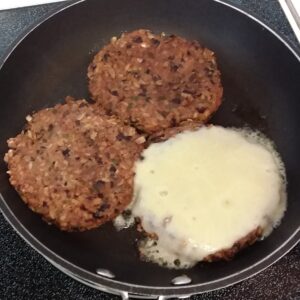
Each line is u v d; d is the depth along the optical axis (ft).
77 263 0.70
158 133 0.82
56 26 0.85
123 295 0.67
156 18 0.91
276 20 0.98
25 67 0.84
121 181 0.76
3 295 0.74
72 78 0.89
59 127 0.80
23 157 0.77
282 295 0.75
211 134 0.81
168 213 0.74
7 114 0.80
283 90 0.86
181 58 0.87
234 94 0.89
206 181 0.76
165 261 0.74
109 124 0.81
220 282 0.61
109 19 0.90
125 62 0.87
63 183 0.75
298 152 0.82
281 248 0.63
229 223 0.73
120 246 0.75
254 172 0.77
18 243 0.78
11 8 0.96
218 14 0.88
